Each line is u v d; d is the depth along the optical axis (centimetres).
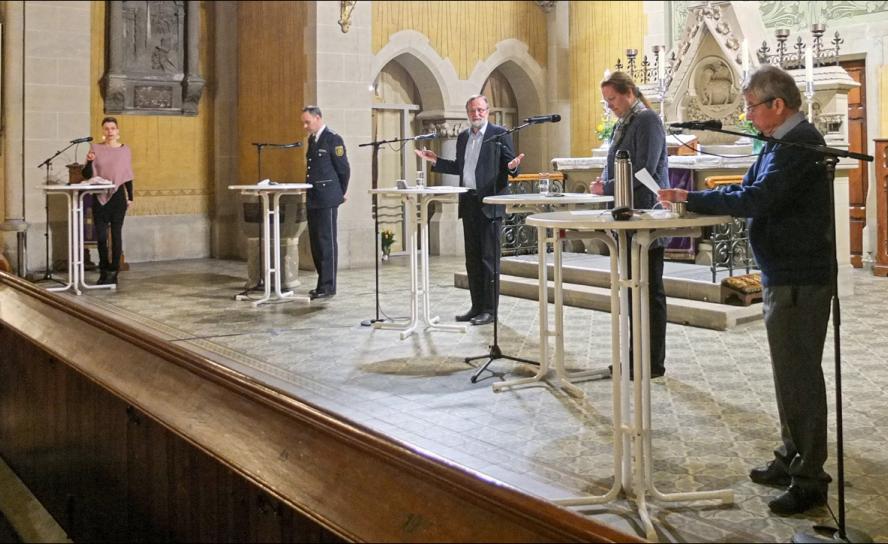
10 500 408
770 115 321
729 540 296
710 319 670
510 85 1286
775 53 1051
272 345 617
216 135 1212
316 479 238
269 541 263
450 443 400
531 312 745
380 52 1159
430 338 641
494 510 193
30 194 1001
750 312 682
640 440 321
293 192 809
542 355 509
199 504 306
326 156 816
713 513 320
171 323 700
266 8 1139
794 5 1072
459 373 535
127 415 358
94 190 862
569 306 774
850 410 445
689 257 866
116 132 902
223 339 637
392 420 436
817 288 318
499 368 546
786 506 318
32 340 452
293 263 884
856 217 1021
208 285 927
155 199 1180
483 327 681
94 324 412
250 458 261
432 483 210
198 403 304
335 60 1058
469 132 663
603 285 776
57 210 999
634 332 322
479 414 448
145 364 352
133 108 1150
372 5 1146
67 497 431
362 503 221
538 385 504
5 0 992
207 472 298
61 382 434
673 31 1162
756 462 373
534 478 356
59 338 432
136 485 358
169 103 1177
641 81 1124
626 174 339
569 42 1240
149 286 917
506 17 1245
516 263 865
